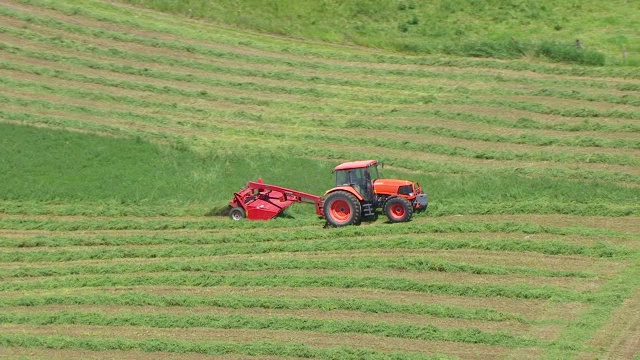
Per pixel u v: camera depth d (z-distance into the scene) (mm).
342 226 96250
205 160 115000
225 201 105312
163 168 113062
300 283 84562
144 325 78375
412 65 143000
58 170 112000
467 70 140000
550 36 153250
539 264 86938
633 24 155875
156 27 150375
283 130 123938
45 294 85250
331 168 112312
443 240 91812
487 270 85125
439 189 105125
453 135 120125
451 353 71125
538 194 103000
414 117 126062
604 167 110000
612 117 122562
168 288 85562
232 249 93062
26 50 139875
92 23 149625
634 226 94812
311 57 145625
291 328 76500
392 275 85750
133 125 124125
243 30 154375
